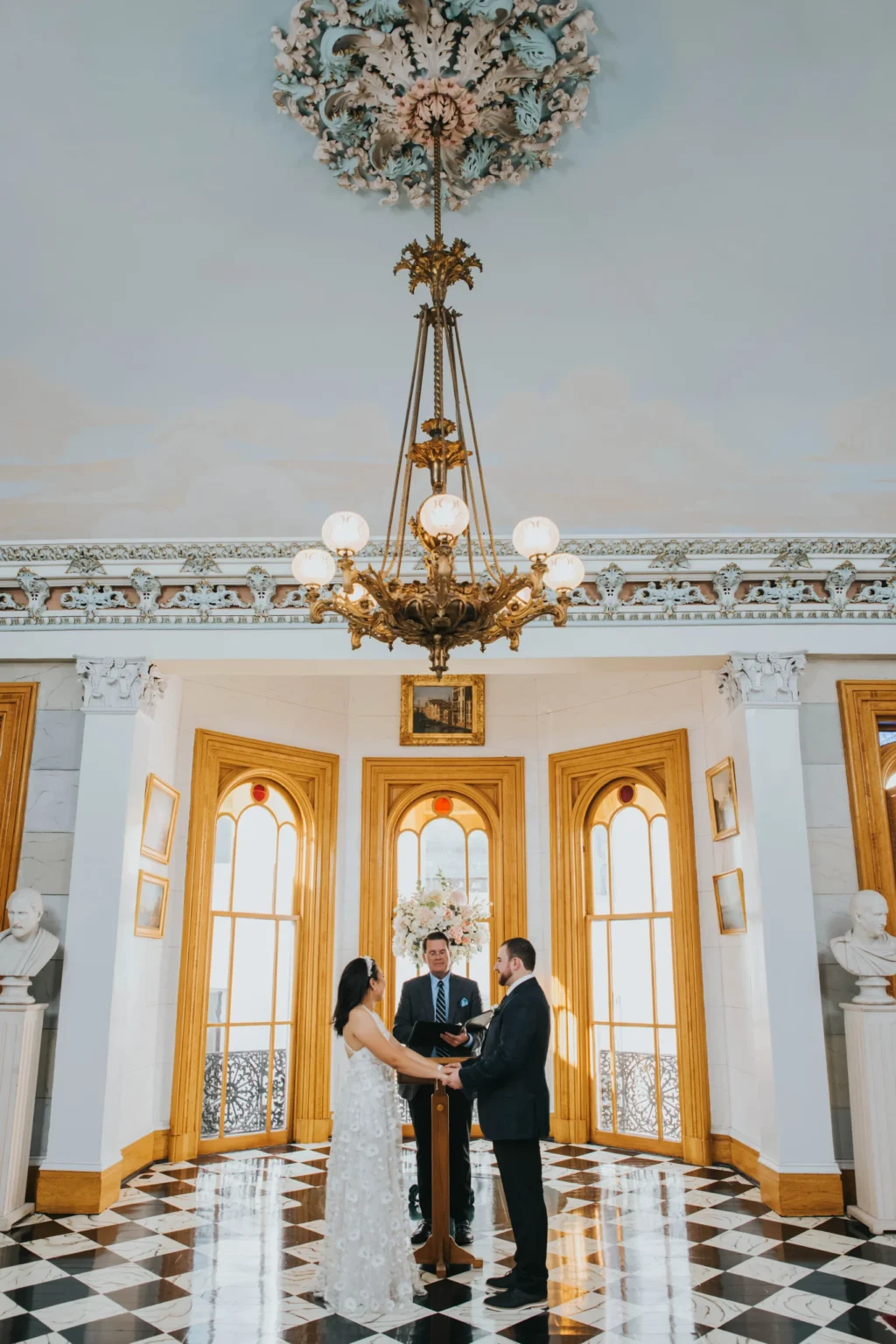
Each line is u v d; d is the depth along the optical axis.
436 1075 4.39
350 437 6.45
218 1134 7.90
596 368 6.08
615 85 4.76
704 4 4.41
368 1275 4.20
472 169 5.09
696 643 6.86
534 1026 4.36
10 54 4.59
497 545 6.89
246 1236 5.36
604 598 6.94
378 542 6.87
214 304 5.75
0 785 6.80
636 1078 8.14
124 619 6.98
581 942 8.64
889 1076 5.79
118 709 6.79
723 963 7.53
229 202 5.28
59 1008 6.32
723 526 6.80
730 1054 7.37
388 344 6.00
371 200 5.30
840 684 6.87
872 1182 5.65
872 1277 4.68
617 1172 7.12
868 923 6.10
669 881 8.16
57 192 5.18
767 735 6.67
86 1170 5.98
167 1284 4.55
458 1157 5.26
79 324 5.81
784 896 6.39
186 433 6.38
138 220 5.33
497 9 4.36
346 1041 4.57
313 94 4.73
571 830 8.84
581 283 5.67
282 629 6.95
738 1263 4.89
